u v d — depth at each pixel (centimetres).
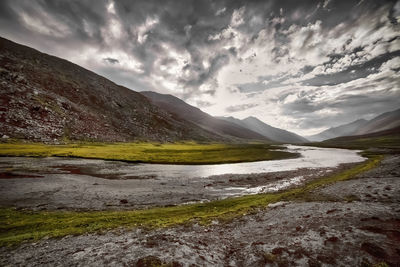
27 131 8831
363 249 976
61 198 2581
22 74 13412
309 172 4703
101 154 6994
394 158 5203
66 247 1170
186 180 4041
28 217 1862
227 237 1398
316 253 1021
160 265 951
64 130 10531
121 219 1783
